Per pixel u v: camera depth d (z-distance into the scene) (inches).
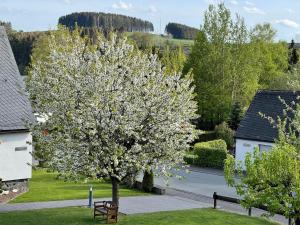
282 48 3176.7
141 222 857.5
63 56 847.1
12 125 1059.3
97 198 1091.3
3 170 1061.8
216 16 2331.4
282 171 660.1
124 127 776.3
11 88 1107.9
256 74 2369.6
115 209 840.9
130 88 813.9
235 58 2317.9
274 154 663.8
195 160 1726.1
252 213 1036.5
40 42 2304.4
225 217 939.3
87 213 919.7
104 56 840.3
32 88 842.2
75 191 1170.6
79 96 799.7
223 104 2304.4
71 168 789.2
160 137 810.8
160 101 809.5
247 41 2329.0
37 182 1286.9
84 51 884.0
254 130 1619.1
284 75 2620.6
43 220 844.6
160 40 4904.0
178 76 847.1
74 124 778.8
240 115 2196.1
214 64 2311.8
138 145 791.1
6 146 1063.0
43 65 903.1
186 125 844.0
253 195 687.1
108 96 783.7
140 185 1272.1
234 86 2308.1
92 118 780.6
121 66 837.8
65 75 813.2
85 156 790.5
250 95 2321.6
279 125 772.0
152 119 805.9
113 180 848.3
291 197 663.8
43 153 826.2
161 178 1470.2
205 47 2341.3
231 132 2064.5
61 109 799.1
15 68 1152.2
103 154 789.2
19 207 976.3
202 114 2343.8
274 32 3139.8
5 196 1055.6
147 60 865.5
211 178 1508.4
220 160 1680.6
